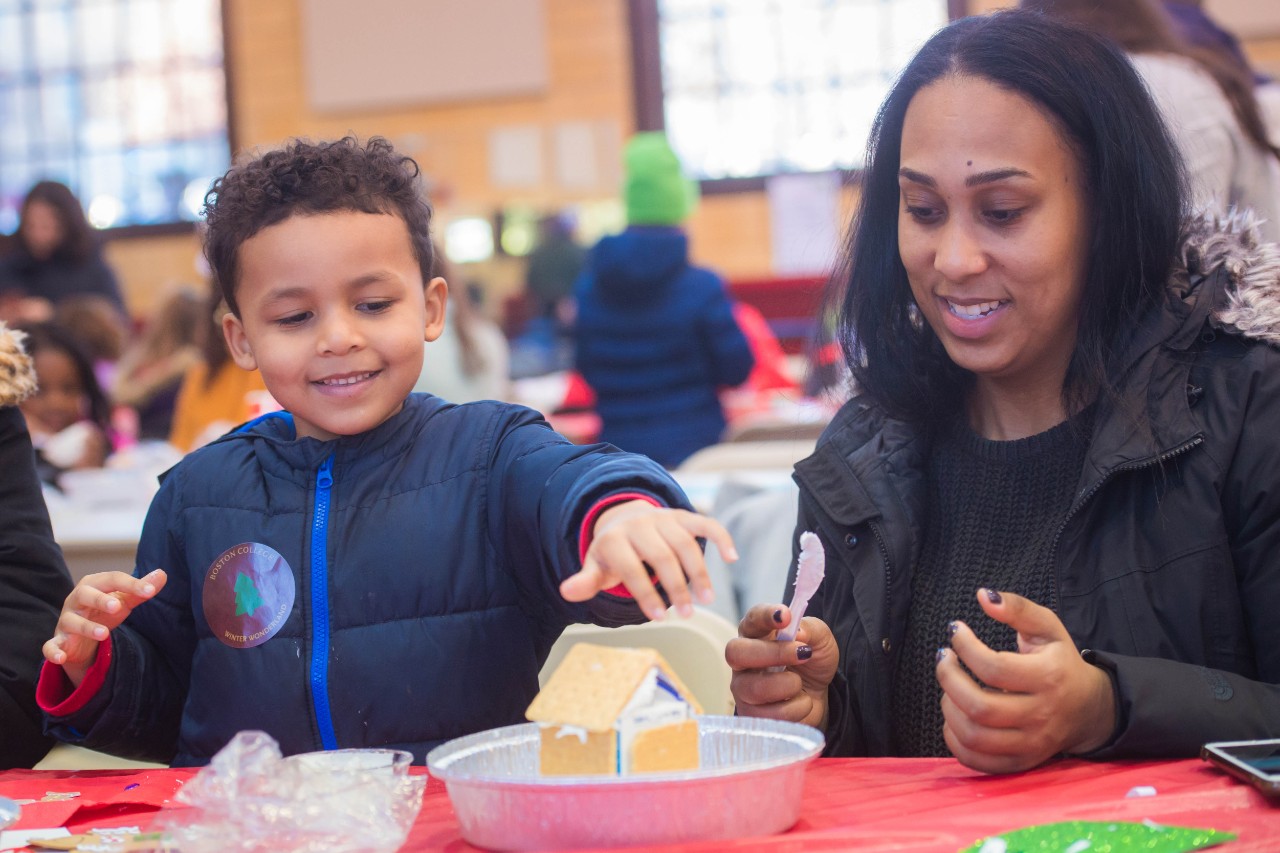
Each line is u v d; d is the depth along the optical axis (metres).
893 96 1.28
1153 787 0.86
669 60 7.12
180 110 7.59
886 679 1.28
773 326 6.14
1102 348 1.19
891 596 1.29
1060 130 1.16
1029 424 1.31
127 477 2.85
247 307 1.17
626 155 3.91
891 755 1.29
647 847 0.77
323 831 0.79
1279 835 0.77
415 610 1.15
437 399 1.26
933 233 1.21
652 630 1.50
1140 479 1.16
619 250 3.85
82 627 1.03
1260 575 1.12
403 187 1.19
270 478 1.20
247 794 0.79
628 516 0.91
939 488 1.34
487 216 6.52
